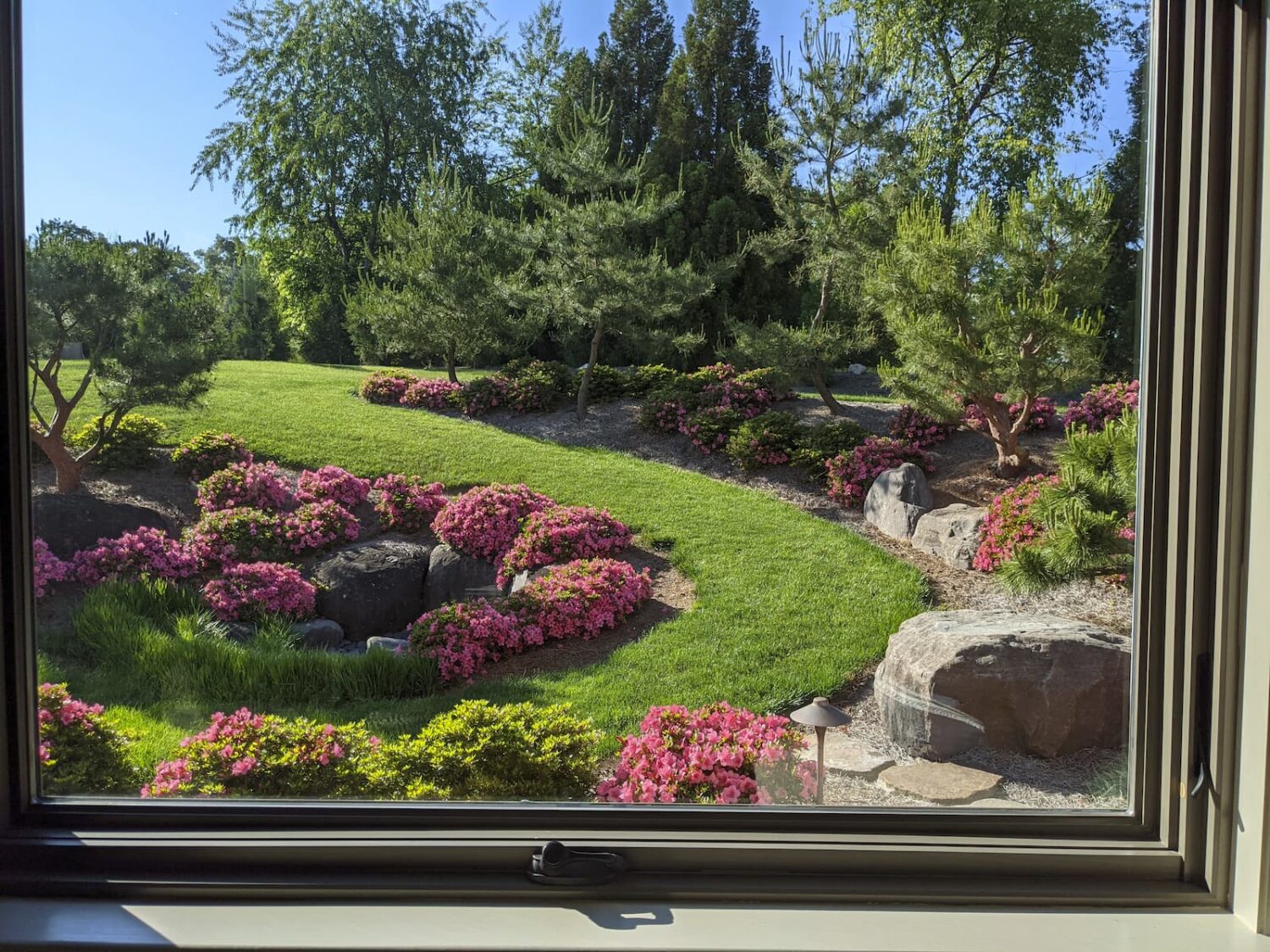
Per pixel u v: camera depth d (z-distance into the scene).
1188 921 1.23
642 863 1.32
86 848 1.31
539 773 2.16
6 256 1.39
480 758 2.15
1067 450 2.18
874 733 2.18
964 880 1.30
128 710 2.20
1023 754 2.02
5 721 1.37
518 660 2.43
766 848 1.31
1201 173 1.30
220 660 2.29
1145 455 1.40
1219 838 1.27
